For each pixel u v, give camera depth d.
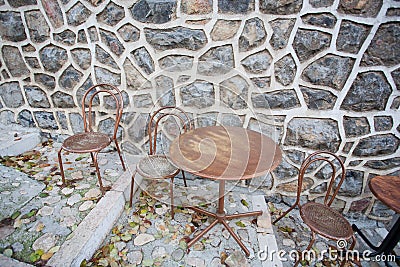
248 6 1.80
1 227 1.61
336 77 1.82
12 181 1.99
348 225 1.61
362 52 1.73
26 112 2.58
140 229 1.78
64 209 1.77
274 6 1.75
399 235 1.72
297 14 1.74
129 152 2.17
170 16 1.93
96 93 2.10
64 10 2.11
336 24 1.71
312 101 1.92
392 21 1.63
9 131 2.58
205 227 1.84
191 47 1.99
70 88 2.38
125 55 2.14
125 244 1.66
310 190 2.19
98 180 1.99
